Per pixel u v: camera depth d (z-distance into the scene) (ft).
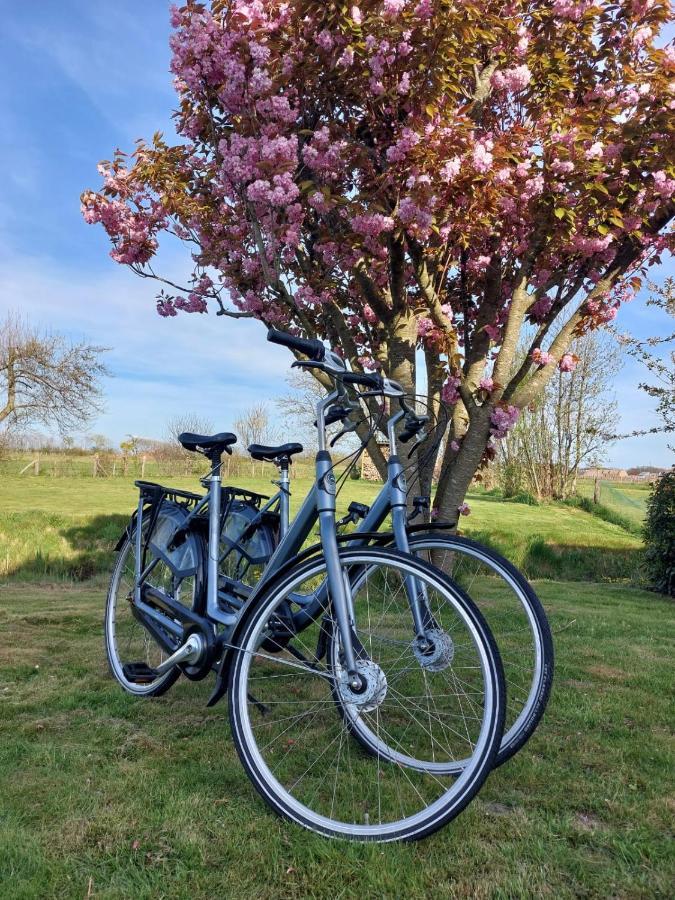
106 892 5.00
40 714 9.25
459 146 13.83
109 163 17.90
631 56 16.51
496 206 15.31
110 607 11.37
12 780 6.97
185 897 4.97
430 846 5.77
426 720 8.85
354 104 15.87
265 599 6.89
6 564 29.91
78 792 6.65
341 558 6.73
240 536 9.74
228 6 14.66
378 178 14.16
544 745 8.29
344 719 8.06
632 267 18.93
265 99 14.82
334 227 17.06
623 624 17.65
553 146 14.74
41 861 5.35
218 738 8.30
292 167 14.51
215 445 9.16
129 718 9.16
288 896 5.05
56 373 88.53
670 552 26.66
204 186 18.17
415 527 7.86
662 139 15.02
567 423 72.54
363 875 5.31
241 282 18.33
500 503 67.92
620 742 8.50
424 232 14.40
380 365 19.57
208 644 8.43
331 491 6.99
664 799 6.82
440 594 6.18
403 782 7.12
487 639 5.90
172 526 9.78
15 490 59.41
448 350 16.63
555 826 6.16
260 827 6.02
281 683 10.55
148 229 18.56
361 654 6.67
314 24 14.58
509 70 16.35
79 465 87.20
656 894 5.16
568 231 15.10
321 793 6.82
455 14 13.42
